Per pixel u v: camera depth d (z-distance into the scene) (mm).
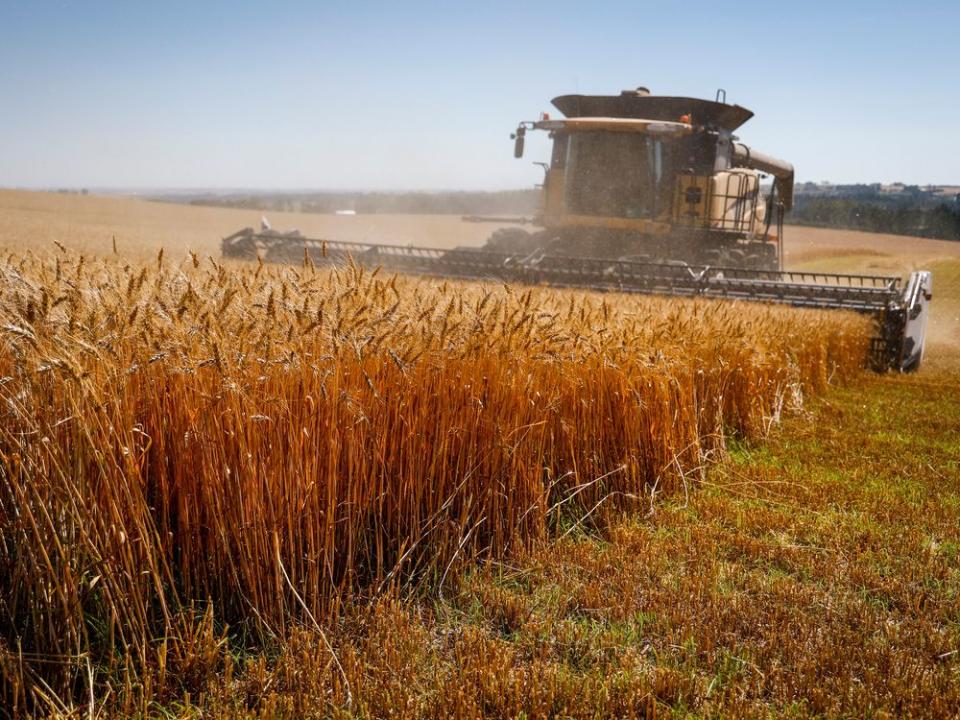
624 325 6070
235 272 4070
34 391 2959
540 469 4875
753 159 18156
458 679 3256
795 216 103125
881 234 91938
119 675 3105
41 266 3674
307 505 3664
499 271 13711
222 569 3537
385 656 3418
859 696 3312
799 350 9547
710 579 4371
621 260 13031
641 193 14164
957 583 4531
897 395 10711
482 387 4555
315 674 3184
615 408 5676
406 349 4180
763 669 3557
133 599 3121
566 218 14539
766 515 5527
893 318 12898
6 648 2873
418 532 4336
